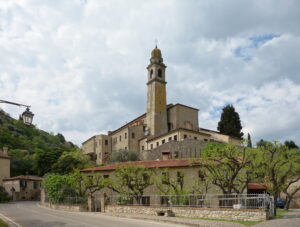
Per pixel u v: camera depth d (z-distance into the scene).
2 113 126.50
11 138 108.50
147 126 79.62
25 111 14.62
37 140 122.00
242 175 30.41
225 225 19.31
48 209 39.75
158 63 81.81
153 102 78.44
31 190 69.88
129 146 79.69
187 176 34.44
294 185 40.56
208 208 24.12
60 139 168.12
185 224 21.19
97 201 36.19
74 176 40.41
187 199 27.34
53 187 42.72
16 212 34.06
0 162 70.56
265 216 20.73
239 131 80.44
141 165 34.66
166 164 37.28
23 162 86.06
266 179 29.86
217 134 70.50
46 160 79.00
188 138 59.47
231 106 82.25
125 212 30.66
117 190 36.28
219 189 32.16
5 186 69.12
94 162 88.19
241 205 22.84
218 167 28.23
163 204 30.81
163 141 68.69
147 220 24.67
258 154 27.42
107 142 91.38
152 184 33.53
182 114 77.44
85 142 105.75
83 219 25.55
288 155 28.72
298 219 20.94
